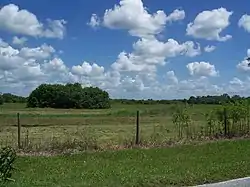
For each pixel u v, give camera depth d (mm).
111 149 21406
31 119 55844
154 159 18750
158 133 29078
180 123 27422
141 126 41906
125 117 60500
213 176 13727
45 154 19812
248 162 16734
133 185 12336
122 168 16234
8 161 9641
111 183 12578
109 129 38000
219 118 27719
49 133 33156
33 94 122188
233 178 13711
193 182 12914
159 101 105438
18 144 21016
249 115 28250
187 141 24406
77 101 120750
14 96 132875
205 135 26484
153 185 12461
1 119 54094
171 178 13188
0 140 24781
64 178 13898
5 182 10695
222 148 22031
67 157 19219
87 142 21719
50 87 122562
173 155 19906
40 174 14984
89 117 61750
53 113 77375
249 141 24672
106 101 124750
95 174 14695
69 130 37312
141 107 89062
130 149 21453
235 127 28125
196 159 18438
